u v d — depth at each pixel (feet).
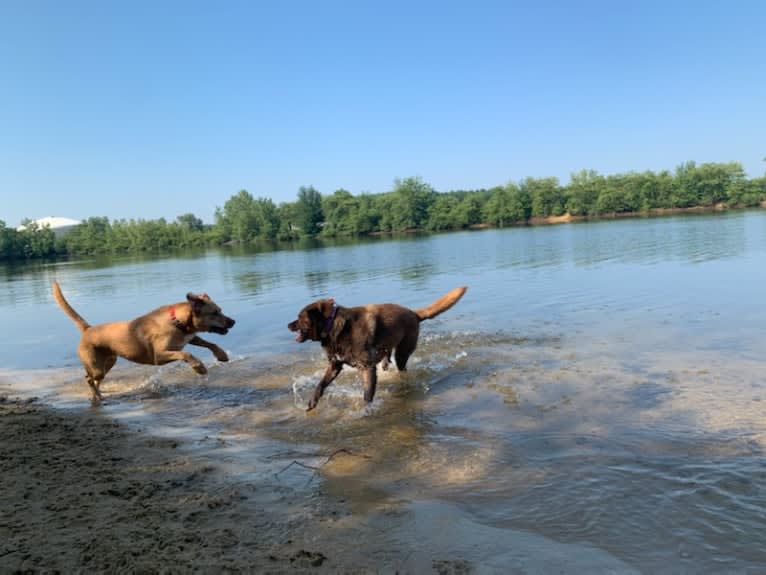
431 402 11.32
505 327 16.96
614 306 18.90
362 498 7.75
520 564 5.94
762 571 5.61
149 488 8.24
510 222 165.07
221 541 6.63
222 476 8.65
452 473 8.30
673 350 13.21
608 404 10.31
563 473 8.01
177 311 13.62
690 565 5.78
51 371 16.11
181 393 13.25
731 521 6.53
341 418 10.91
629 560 5.93
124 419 11.66
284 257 68.49
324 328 11.72
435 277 31.81
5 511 7.59
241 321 21.39
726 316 16.16
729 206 145.28
